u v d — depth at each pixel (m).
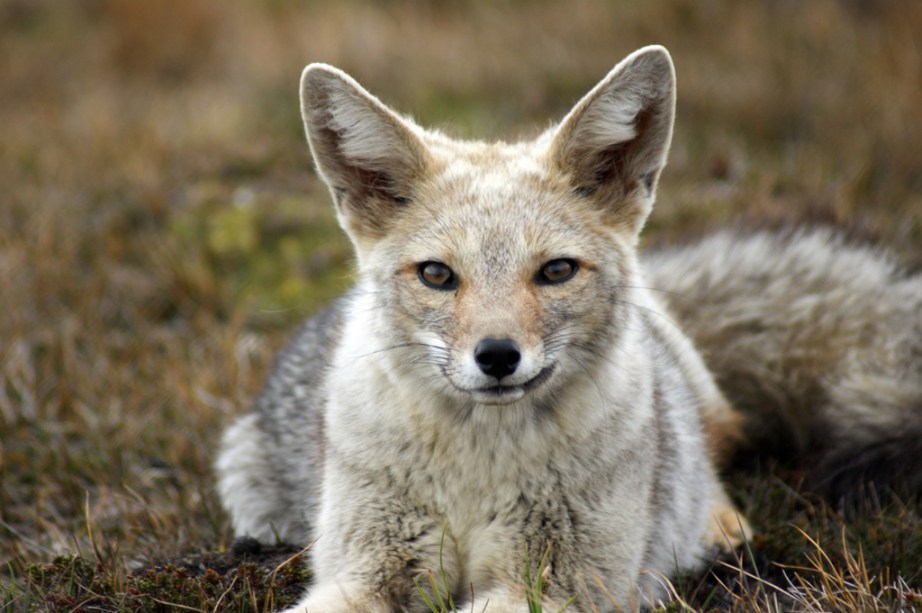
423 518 6.68
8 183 15.51
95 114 18.05
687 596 7.27
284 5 22.53
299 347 9.23
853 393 9.01
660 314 8.91
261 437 9.16
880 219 13.01
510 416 6.54
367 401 6.81
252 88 19.06
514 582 6.53
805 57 17.09
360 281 7.45
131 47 21.64
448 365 6.35
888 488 8.45
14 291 12.43
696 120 16.27
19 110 19.16
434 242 6.61
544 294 6.51
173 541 8.31
